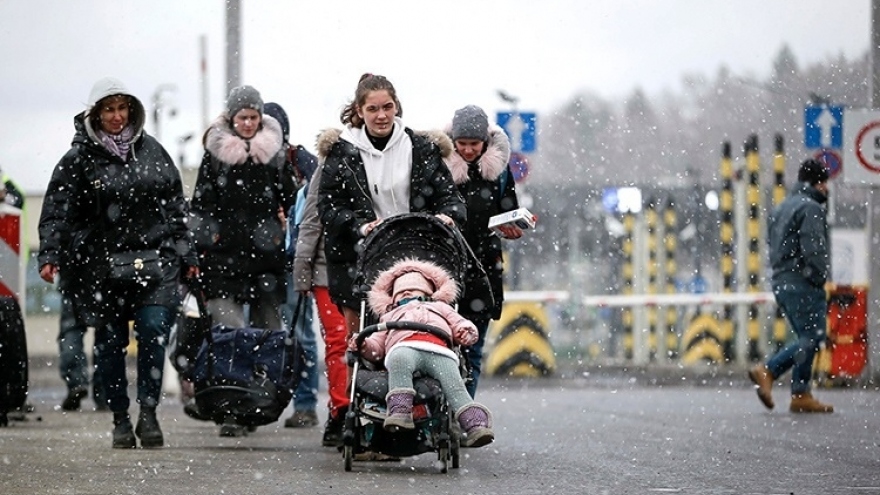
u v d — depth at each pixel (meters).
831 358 41.69
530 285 92.50
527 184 91.06
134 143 21.66
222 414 22.23
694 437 23.97
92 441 23.12
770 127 95.56
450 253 18.75
